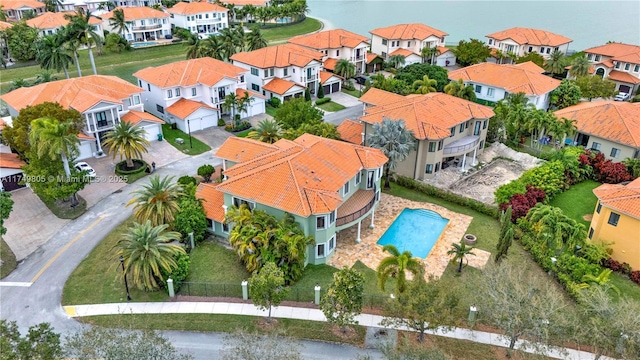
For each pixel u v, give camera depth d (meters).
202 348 31.14
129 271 35.28
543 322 27.73
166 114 68.94
